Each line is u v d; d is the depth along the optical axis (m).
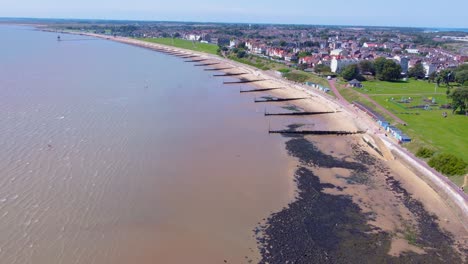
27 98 100.56
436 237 50.59
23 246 42.59
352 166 72.19
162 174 62.78
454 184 62.41
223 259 43.84
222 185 61.09
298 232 49.88
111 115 91.25
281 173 67.25
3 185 53.84
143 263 42.25
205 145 77.69
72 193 54.03
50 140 71.31
